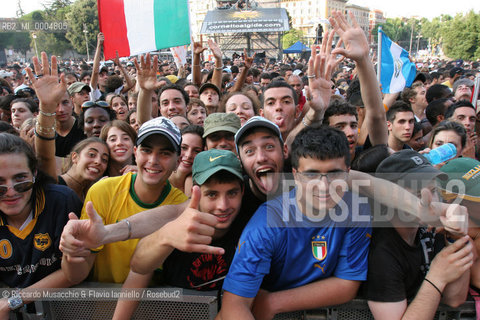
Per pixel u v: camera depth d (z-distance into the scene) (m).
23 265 1.78
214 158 1.69
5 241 1.76
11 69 15.12
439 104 4.21
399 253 1.61
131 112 3.84
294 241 1.57
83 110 3.69
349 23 2.53
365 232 1.62
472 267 1.70
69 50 42.16
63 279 1.76
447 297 1.62
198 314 1.72
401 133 3.32
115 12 4.68
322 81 2.32
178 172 2.65
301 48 29.08
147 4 4.67
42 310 1.79
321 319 1.72
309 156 1.50
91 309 1.81
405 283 1.65
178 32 4.73
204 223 1.39
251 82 8.58
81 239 1.47
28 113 4.06
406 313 1.54
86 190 2.59
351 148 2.60
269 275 1.65
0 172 1.60
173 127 1.96
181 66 8.45
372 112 2.56
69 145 3.88
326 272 1.60
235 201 1.70
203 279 1.73
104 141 2.64
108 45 4.76
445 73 9.84
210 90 4.62
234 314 1.47
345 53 2.36
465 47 38.19
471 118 3.47
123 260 1.86
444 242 1.77
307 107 2.93
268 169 1.81
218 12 29.62
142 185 1.93
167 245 1.43
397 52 4.91
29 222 1.77
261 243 1.54
